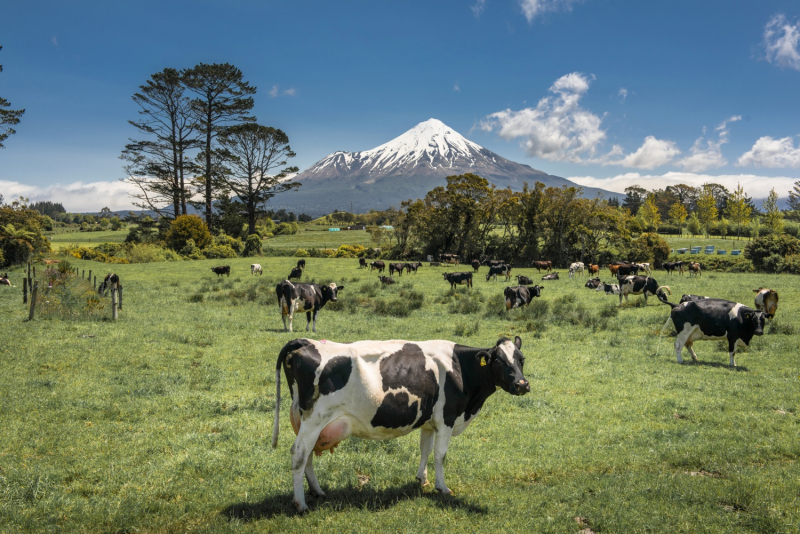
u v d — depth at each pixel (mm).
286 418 8711
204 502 5625
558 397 10344
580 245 71375
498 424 8758
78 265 51094
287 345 5566
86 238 119625
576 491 5973
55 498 5508
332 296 18453
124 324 16953
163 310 21484
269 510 5434
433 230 77250
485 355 5836
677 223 116438
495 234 82000
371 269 51000
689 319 13156
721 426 8461
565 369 12672
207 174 83000
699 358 13852
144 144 79812
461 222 76562
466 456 7219
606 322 19469
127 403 9055
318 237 120375
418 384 5652
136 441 7320
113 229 157625
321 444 5418
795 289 28859
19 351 12258
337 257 74375
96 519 5086
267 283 36531
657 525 5074
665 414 9234
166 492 5812
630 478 6348
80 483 5969
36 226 58969
